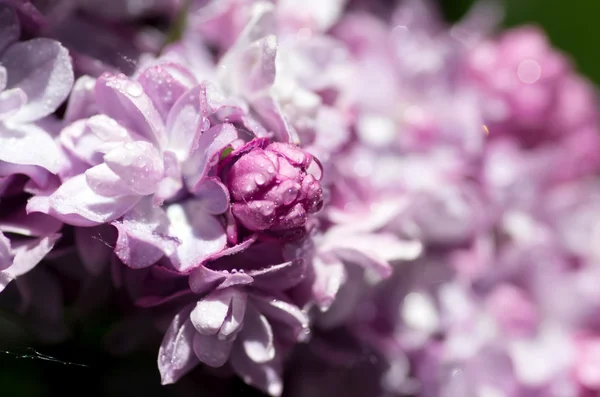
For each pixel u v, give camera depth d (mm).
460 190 203
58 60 164
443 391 202
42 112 163
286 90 171
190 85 163
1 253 156
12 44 164
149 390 187
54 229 160
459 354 201
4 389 182
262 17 172
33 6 165
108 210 159
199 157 159
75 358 176
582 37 246
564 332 212
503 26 244
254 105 168
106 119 159
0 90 160
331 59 190
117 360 181
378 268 172
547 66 217
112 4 181
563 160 216
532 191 212
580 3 243
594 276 215
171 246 159
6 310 167
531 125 217
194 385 188
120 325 172
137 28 188
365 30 211
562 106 219
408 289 202
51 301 168
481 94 214
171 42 184
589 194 222
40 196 159
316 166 162
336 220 175
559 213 216
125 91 158
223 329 160
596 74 246
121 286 166
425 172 202
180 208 161
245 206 156
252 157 156
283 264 160
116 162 155
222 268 162
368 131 200
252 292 164
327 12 200
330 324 182
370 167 197
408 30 216
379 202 191
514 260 210
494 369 205
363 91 202
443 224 202
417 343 200
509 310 207
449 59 216
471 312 204
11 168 160
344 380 197
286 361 188
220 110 162
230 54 173
